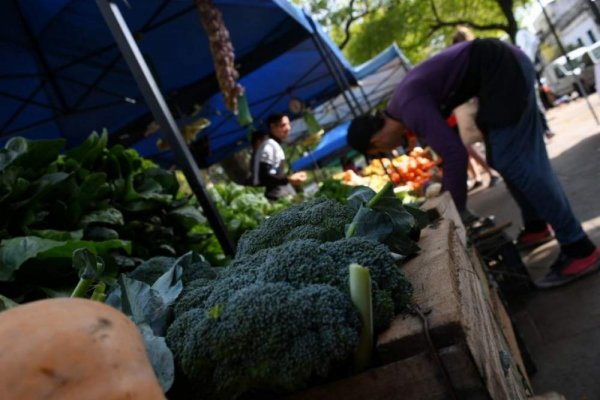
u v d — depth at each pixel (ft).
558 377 8.20
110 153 7.88
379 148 12.03
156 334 3.64
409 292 3.42
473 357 2.81
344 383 2.94
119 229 7.41
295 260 3.37
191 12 15.37
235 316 2.92
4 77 14.25
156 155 30.42
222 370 2.95
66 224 6.56
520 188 11.13
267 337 2.85
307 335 2.87
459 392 2.83
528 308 11.18
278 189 17.60
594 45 38.27
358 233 4.34
